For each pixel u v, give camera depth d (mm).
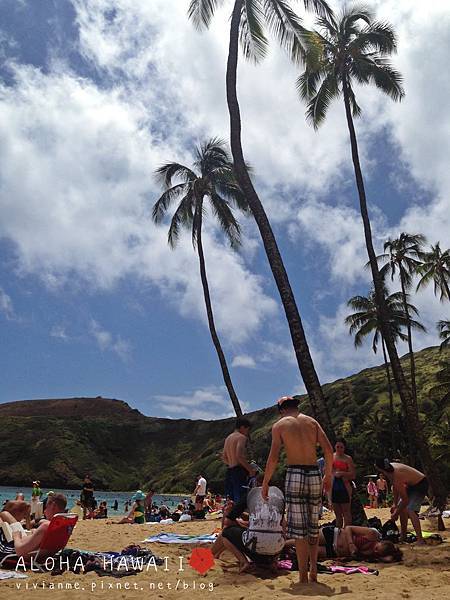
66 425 153875
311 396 10594
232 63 13398
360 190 16891
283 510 6523
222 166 27391
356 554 7305
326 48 18391
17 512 7164
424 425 50375
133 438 157750
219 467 104875
